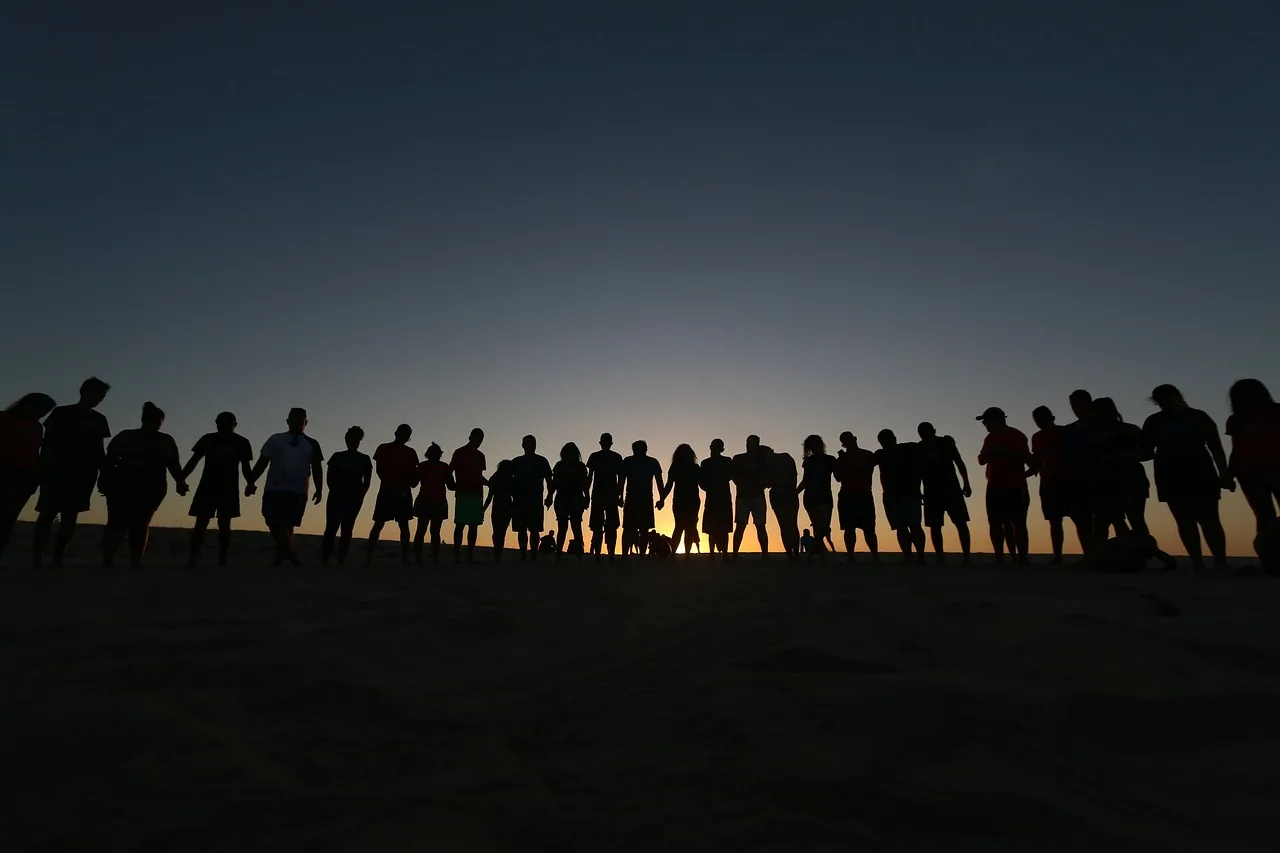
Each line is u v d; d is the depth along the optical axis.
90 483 6.73
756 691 2.15
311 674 2.18
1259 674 2.19
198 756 1.55
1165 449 6.38
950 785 1.47
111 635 2.58
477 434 10.48
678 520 10.89
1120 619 2.93
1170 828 1.30
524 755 1.68
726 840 1.27
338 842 1.21
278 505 8.21
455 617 3.17
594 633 3.13
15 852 1.17
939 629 2.88
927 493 8.76
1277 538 5.23
